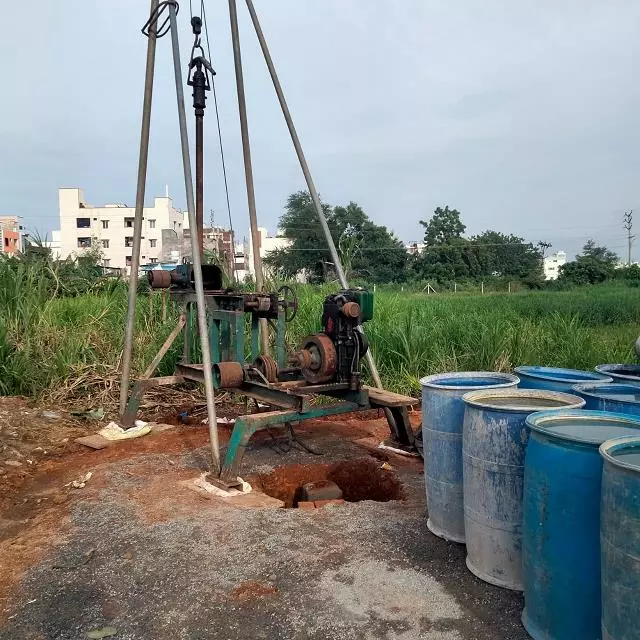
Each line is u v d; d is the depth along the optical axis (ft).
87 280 33.68
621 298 81.66
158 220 216.95
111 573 9.68
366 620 8.23
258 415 13.65
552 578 7.47
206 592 8.99
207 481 13.61
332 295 15.02
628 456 6.78
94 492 13.30
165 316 25.73
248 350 23.80
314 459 15.64
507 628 8.09
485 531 9.07
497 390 9.88
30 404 20.66
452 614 8.39
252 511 11.88
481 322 28.14
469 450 9.21
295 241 126.31
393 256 155.33
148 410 21.30
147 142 18.44
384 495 14.42
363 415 21.11
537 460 7.63
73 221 219.00
